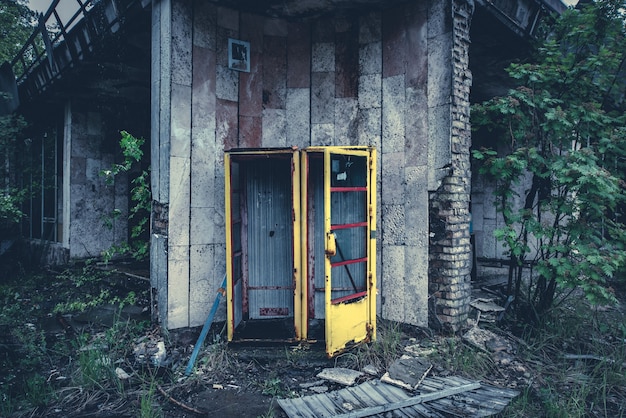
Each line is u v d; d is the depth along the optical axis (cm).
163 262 454
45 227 891
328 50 527
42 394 340
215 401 346
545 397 344
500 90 768
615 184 429
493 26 538
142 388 361
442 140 456
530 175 808
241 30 506
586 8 509
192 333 464
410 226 484
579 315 510
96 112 824
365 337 441
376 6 500
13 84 826
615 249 479
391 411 324
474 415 315
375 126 510
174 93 453
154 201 474
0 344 435
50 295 648
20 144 970
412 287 480
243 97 507
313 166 500
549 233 454
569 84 509
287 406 327
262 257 508
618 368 391
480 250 868
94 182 817
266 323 496
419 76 477
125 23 531
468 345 437
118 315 490
